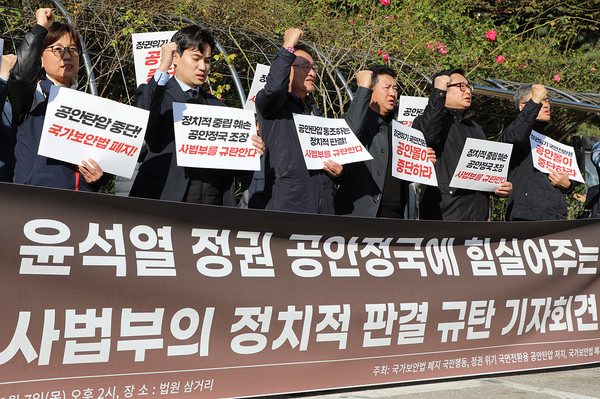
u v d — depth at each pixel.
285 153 4.38
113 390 3.24
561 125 10.40
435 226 4.28
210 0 7.20
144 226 3.40
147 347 3.33
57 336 3.13
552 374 4.68
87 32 6.45
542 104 5.72
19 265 3.08
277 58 4.26
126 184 5.52
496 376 4.55
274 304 3.69
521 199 5.53
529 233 4.72
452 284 4.33
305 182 4.40
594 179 9.66
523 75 9.80
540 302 4.71
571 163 5.66
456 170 5.04
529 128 5.35
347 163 4.59
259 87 5.68
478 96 9.21
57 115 3.50
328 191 4.52
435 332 4.25
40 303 3.10
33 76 3.51
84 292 3.21
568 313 4.85
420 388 4.12
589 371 4.82
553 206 5.53
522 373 4.68
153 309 3.36
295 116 4.34
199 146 3.94
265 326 3.66
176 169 4.05
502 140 5.59
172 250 3.45
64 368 3.14
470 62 8.88
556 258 4.81
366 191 4.81
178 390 3.40
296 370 3.75
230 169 4.13
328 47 7.54
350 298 3.94
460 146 5.23
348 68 7.59
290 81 4.57
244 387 3.58
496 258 4.56
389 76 5.02
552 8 13.87
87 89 6.31
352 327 3.94
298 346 3.76
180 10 6.93
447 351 4.29
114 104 3.63
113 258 3.29
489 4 13.79
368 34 7.84
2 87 3.72
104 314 3.24
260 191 5.28
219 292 3.53
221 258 3.58
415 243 4.23
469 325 4.39
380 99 4.99
